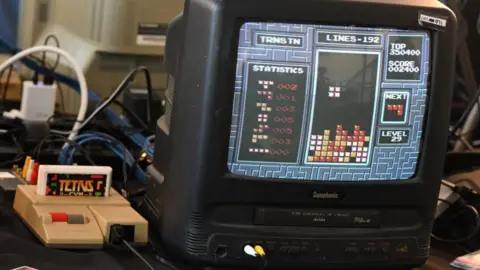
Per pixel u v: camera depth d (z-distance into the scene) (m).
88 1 1.72
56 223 1.14
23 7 1.74
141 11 1.74
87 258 1.11
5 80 1.75
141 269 1.11
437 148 1.19
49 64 1.75
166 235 1.16
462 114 1.82
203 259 1.12
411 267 1.23
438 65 1.16
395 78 1.15
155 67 1.80
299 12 1.08
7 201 1.31
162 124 1.25
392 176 1.18
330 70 1.12
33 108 1.61
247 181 1.11
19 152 1.49
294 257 1.14
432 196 1.21
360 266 1.18
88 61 1.74
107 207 1.23
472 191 1.38
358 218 1.17
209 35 1.06
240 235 1.12
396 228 1.19
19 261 1.06
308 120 1.12
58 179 1.23
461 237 1.38
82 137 1.50
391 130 1.17
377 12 1.11
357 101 1.14
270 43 1.09
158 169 1.25
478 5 1.87
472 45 1.88
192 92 1.09
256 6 1.06
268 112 1.11
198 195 1.10
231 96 1.08
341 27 1.11
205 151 1.09
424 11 1.13
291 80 1.11
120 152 1.51
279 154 1.13
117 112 1.80
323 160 1.14
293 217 1.14
